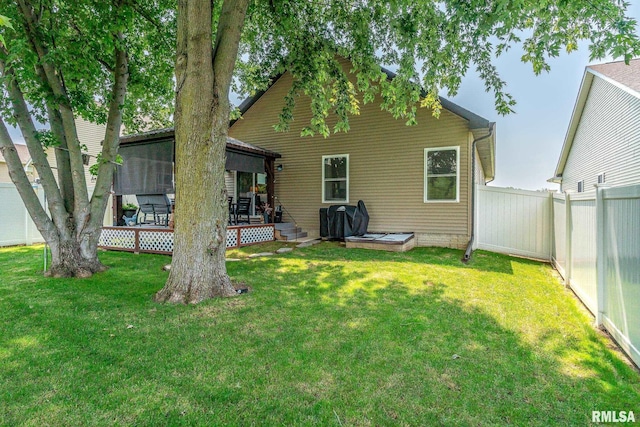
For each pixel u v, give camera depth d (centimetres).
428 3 547
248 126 1160
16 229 942
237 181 1252
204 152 422
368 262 657
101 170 579
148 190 857
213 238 432
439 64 599
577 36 494
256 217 1160
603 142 1004
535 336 316
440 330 327
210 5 413
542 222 738
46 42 514
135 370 249
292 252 778
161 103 851
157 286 488
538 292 464
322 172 1044
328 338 307
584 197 414
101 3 529
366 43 675
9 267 612
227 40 434
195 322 344
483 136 859
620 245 299
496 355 277
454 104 838
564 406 212
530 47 537
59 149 561
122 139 857
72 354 273
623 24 395
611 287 318
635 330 265
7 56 454
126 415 199
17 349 281
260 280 516
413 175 922
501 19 415
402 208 938
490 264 652
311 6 688
